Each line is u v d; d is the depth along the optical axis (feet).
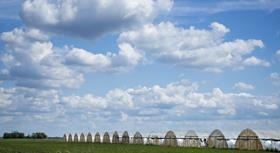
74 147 181.47
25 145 206.49
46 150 151.23
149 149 166.30
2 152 139.33
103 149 163.84
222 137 197.77
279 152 160.56
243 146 180.75
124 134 290.56
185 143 222.07
